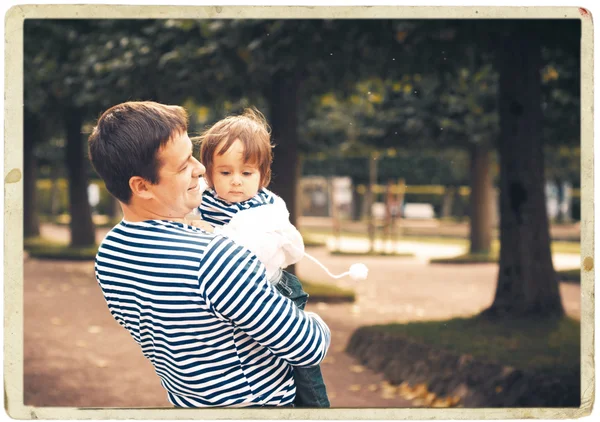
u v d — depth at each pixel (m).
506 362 4.94
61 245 14.90
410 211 27.44
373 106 11.63
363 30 6.18
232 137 1.86
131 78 7.84
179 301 1.59
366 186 25.36
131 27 8.05
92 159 1.68
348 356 6.28
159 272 1.60
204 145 1.90
